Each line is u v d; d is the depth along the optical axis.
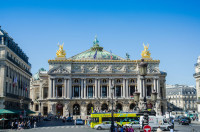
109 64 139.88
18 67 98.25
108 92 137.88
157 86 139.00
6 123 82.06
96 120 74.44
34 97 158.00
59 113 135.12
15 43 100.94
